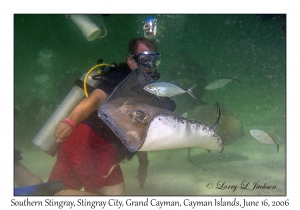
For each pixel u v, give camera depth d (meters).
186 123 2.19
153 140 2.12
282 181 3.71
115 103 2.43
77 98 2.99
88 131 2.62
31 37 41.34
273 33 37.50
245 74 22.14
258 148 5.36
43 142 3.00
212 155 5.18
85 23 3.54
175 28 48.94
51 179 2.70
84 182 2.58
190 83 7.39
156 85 2.63
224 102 11.55
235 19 40.16
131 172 4.56
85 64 28.03
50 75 19.81
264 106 9.71
